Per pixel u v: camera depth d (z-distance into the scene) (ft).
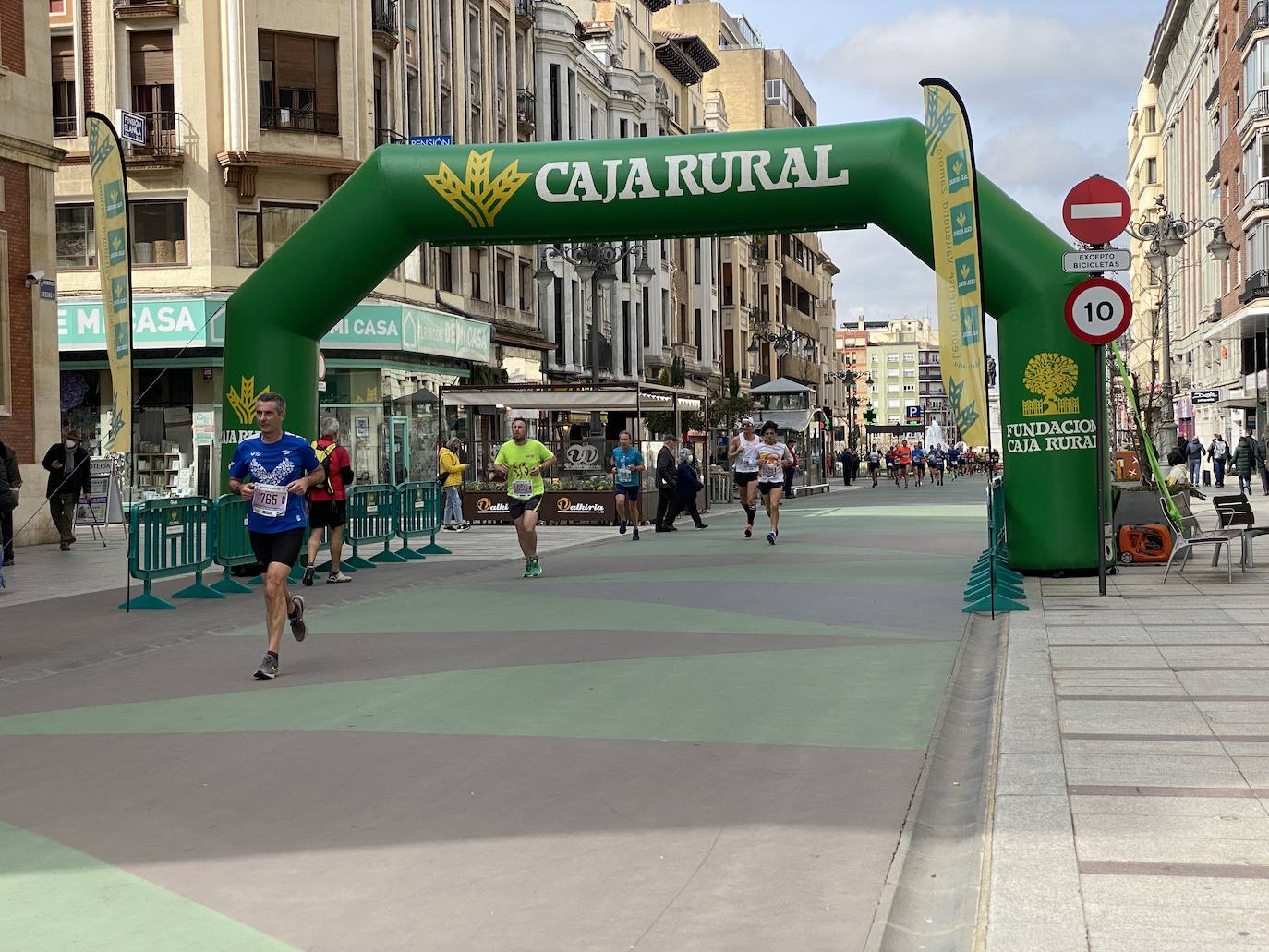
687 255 231.91
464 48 142.10
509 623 40.22
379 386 117.08
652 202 51.72
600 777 21.52
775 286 298.76
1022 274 48.39
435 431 127.03
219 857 17.79
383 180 53.88
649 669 31.71
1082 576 49.08
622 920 15.10
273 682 30.89
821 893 15.87
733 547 70.44
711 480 132.16
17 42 76.28
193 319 108.99
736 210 51.47
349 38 114.93
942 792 20.89
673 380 201.67
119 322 49.73
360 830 18.85
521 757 22.97
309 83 113.80
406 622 41.09
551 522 97.09
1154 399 115.03
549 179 52.21
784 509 116.57
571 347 172.04
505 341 148.25
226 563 50.52
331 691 29.58
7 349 75.15
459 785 21.20
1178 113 241.14
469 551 70.79
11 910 15.94
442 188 53.16
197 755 23.71
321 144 113.60
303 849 18.06
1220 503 49.34
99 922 15.48
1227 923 13.74
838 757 22.72
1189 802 18.37
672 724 25.49
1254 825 17.28
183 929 15.16
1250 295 154.81
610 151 52.08
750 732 24.72
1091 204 42.14
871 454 193.36
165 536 46.62
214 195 110.63
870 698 27.89
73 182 111.86
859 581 51.31
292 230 113.91
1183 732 22.79
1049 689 27.09
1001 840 16.85
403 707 27.50
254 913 15.61
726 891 16.01
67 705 28.86
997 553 49.80
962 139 42.73
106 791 21.38
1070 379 48.37
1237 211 168.96
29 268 77.30
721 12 308.60
